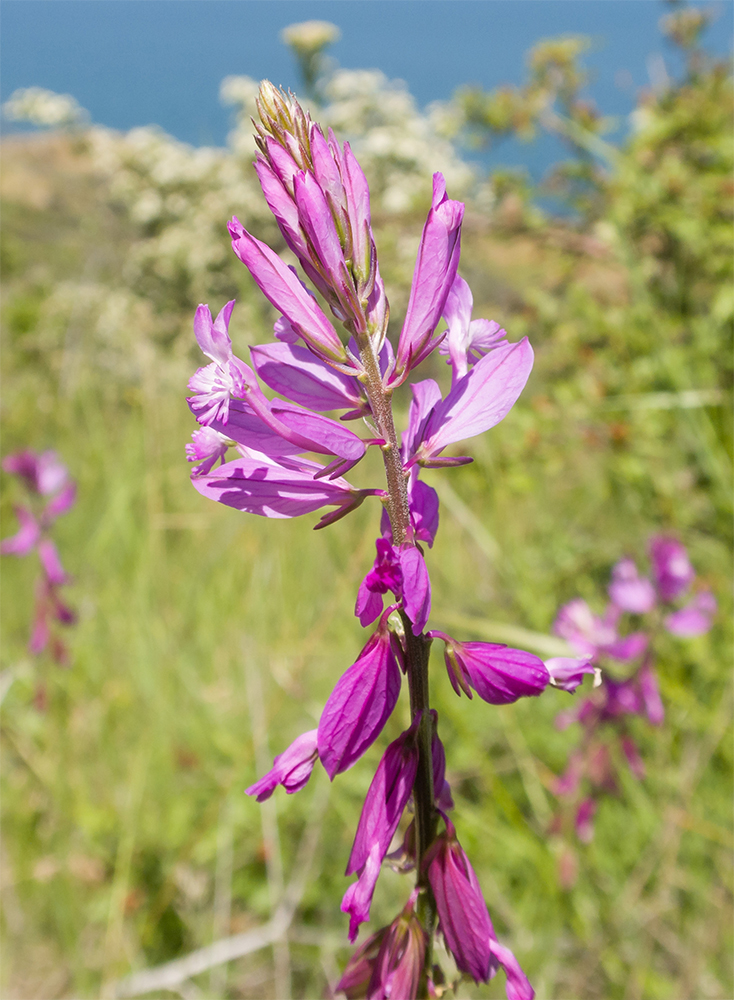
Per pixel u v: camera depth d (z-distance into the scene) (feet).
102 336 30.63
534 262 22.71
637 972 9.91
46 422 21.95
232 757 12.70
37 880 11.67
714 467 14.96
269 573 14.97
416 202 19.54
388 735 11.65
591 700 10.76
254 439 4.22
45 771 12.73
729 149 17.56
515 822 10.50
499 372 4.30
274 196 4.10
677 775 11.74
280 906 10.43
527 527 17.48
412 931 4.32
